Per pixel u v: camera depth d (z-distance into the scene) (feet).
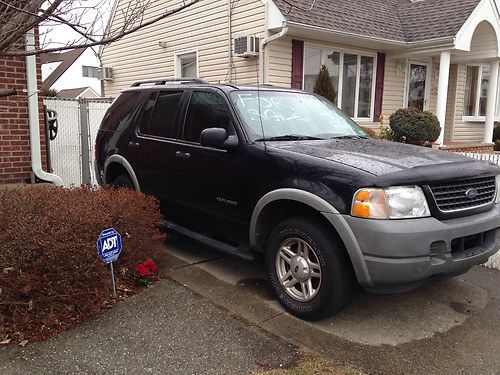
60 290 10.83
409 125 35.27
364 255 10.16
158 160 16.28
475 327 11.41
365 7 39.86
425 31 38.37
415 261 10.01
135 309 11.65
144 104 17.84
